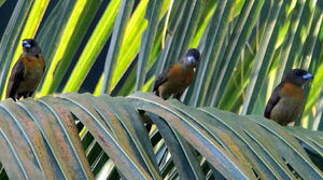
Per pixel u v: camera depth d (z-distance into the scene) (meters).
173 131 6.60
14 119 6.14
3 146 5.74
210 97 8.78
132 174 5.81
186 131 6.34
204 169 7.00
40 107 6.40
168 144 6.52
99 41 10.59
